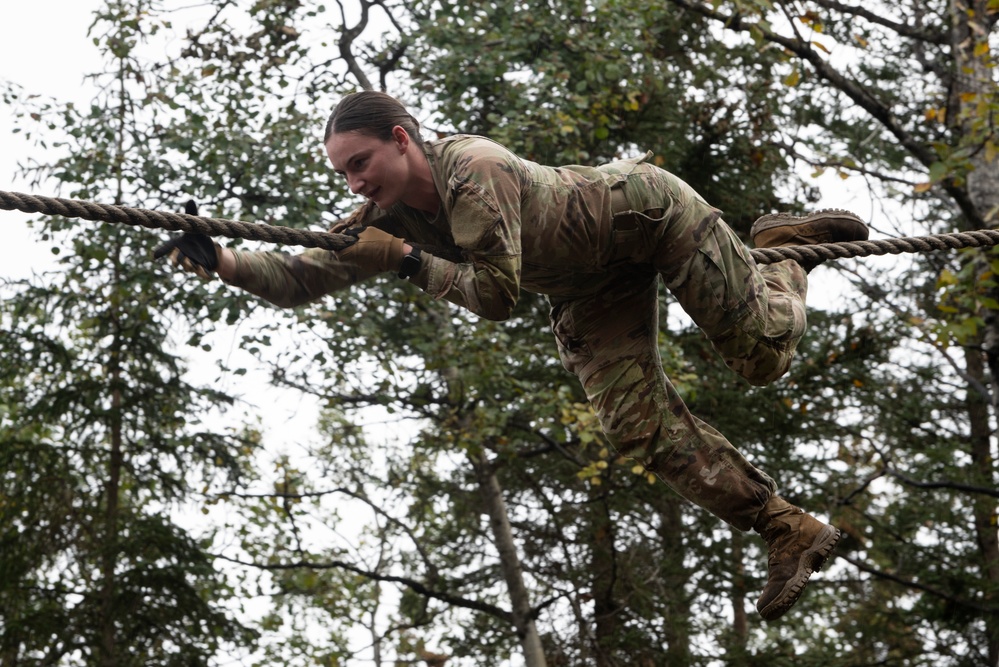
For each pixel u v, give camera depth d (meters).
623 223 3.43
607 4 10.67
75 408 11.93
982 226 10.89
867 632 14.66
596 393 3.75
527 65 11.14
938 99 12.82
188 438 11.73
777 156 12.65
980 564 13.91
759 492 3.67
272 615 16.14
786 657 12.52
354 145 3.31
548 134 10.32
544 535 12.71
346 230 3.65
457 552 13.31
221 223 3.43
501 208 3.19
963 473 13.86
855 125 14.37
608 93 10.80
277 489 12.33
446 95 10.87
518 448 12.88
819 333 13.00
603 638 12.08
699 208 3.55
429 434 11.27
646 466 3.73
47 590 11.77
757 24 9.64
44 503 11.84
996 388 10.83
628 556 12.49
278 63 10.91
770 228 4.28
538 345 10.94
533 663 11.60
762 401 12.34
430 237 3.63
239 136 10.41
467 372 10.34
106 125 10.59
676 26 12.73
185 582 11.62
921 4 12.55
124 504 13.40
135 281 10.70
